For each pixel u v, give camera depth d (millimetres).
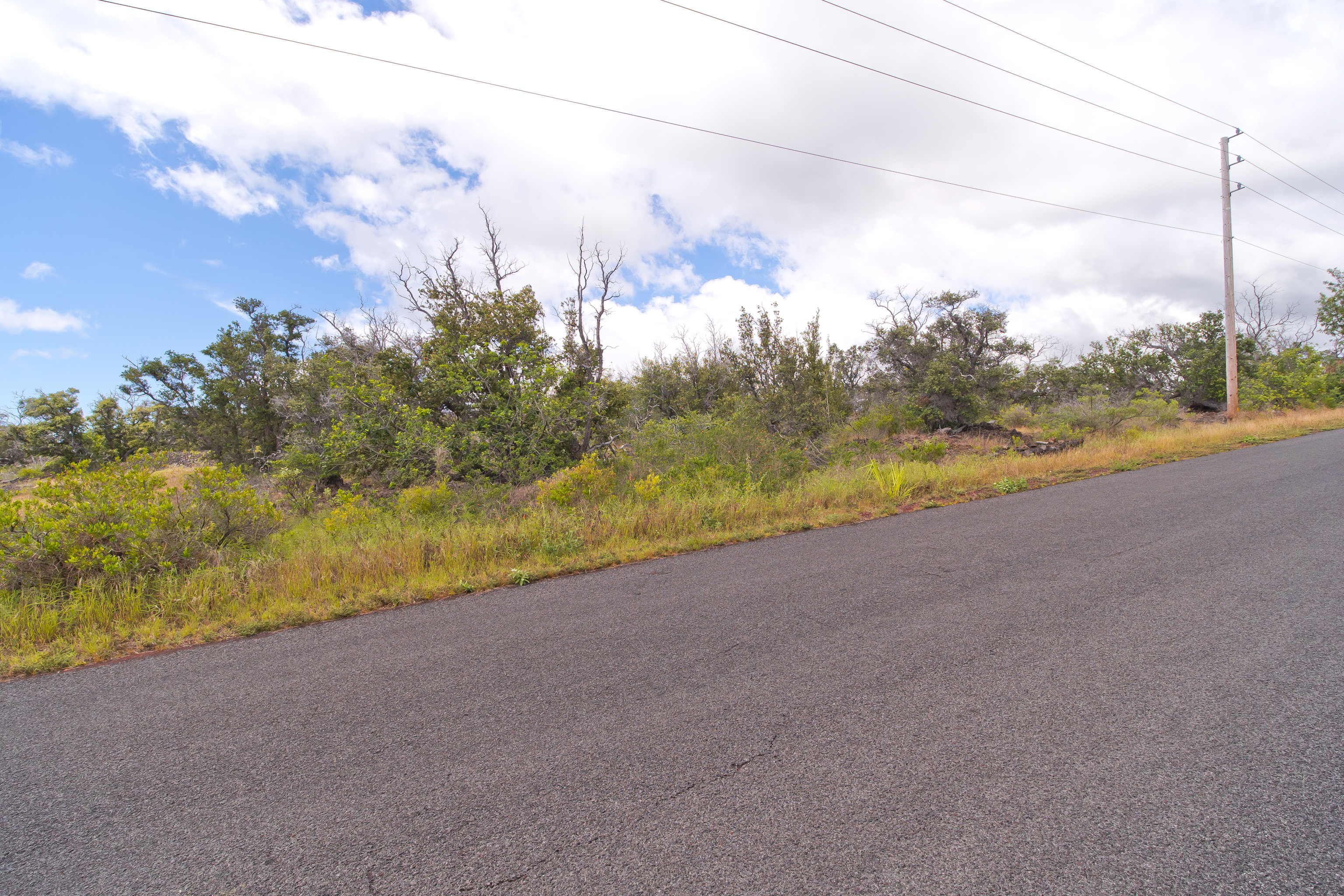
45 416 25391
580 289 16750
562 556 6230
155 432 25938
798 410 17266
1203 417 21234
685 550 6367
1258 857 1777
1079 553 5262
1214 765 2227
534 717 2881
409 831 2109
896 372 26078
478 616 4531
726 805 2139
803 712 2771
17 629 4590
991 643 3441
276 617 4676
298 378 18625
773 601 4441
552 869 1888
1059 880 1728
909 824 1990
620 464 11727
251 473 17344
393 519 8914
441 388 13648
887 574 4984
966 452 14906
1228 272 20172
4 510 5684
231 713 3115
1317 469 9125
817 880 1772
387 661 3717
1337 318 26031
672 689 3092
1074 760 2295
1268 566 4578
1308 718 2512
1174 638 3379
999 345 25891
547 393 13969
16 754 2811
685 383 23688
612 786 2291
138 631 4535
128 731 2980
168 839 2146
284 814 2252
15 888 1932
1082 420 16531
